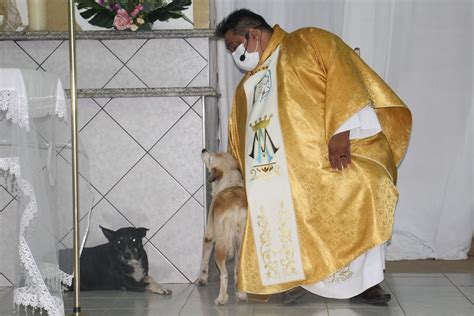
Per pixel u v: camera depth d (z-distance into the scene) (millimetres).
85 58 4133
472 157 4945
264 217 3633
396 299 3729
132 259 3900
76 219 3148
